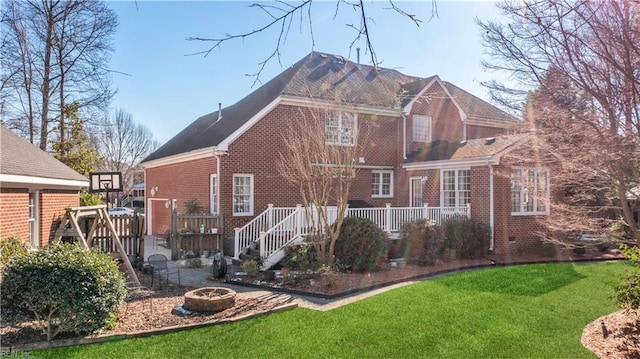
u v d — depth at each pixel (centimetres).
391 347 626
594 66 533
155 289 1009
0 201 1003
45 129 2342
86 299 639
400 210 1529
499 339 658
